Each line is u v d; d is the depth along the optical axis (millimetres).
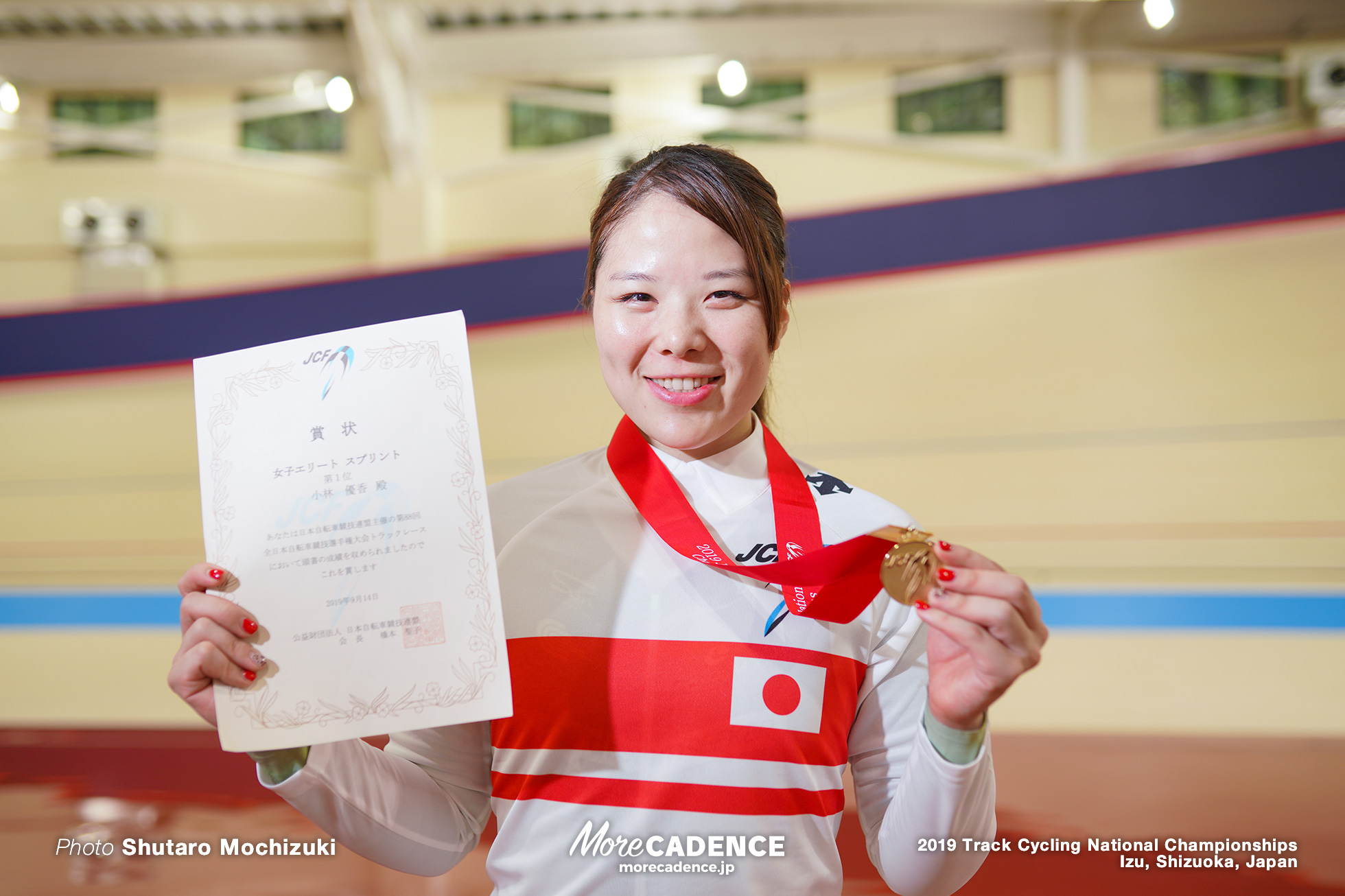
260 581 701
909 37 5590
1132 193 4562
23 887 2307
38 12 5539
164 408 4941
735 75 5324
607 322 753
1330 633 4062
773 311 756
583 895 699
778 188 5641
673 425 749
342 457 715
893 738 774
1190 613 4156
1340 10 5258
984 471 4566
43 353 4832
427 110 5820
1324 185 4410
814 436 4684
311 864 2402
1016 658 625
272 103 5887
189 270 5863
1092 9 5273
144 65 5867
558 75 5793
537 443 4730
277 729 679
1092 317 4598
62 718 4160
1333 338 4395
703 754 705
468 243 5785
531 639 751
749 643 730
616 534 789
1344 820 2625
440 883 2291
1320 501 4312
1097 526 4434
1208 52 5410
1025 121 5547
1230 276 4504
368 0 5070
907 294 4707
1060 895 2137
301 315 4684
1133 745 3463
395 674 681
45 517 4918
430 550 695
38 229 5859
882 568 666
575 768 718
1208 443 4441
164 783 3102
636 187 769
